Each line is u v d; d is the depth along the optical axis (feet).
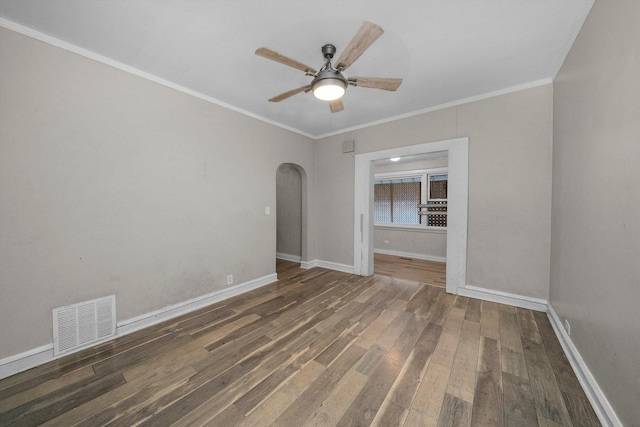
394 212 20.86
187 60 7.40
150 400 4.97
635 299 3.59
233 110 10.64
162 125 8.39
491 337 7.25
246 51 7.00
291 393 5.15
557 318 7.46
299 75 8.30
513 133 9.29
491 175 9.78
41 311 6.12
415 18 5.80
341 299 10.30
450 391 5.16
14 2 5.14
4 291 5.65
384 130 12.55
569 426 4.33
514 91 9.23
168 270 8.60
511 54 7.23
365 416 4.57
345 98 10.16
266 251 12.25
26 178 5.90
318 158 15.40
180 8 5.40
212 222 9.91
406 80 8.75
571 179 6.46
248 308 9.43
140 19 5.71
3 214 5.62
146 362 6.18
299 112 11.55
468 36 6.46
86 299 6.83
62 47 6.39
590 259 5.15
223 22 5.86
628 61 3.79
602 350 4.54
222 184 10.26
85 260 6.81
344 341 7.11
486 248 9.98
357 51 5.59
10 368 5.67
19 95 5.78
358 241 13.88
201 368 5.95
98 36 6.29
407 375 5.67
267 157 12.24
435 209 18.94
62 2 5.16
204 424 4.42
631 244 3.69
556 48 6.91
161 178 8.39
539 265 8.93
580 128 5.85
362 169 13.51
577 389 5.17
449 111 10.64
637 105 3.54
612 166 4.29
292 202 17.20
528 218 9.09
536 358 6.24
